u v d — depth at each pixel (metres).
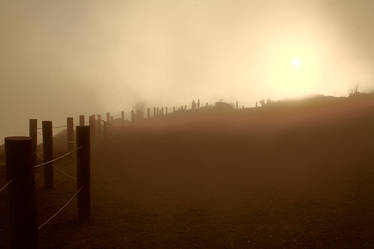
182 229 6.48
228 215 7.33
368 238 5.89
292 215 7.23
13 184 4.16
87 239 5.91
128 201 8.41
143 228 6.52
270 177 10.84
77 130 6.70
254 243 5.81
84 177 6.76
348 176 10.12
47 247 5.53
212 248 5.62
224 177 11.20
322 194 8.69
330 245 5.67
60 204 8.05
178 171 12.34
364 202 7.85
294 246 5.66
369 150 12.84
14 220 4.18
